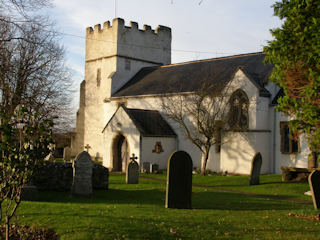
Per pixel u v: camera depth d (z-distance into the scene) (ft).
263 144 87.25
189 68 124.47
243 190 65.31
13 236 28.55
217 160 97.14
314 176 43.04
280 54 45.93
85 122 153.38
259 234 29.55
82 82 156.04
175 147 108.06
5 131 23.59
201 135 100.27
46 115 85.15
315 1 41.98
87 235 27.37
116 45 140.97
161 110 112.88
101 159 144.15
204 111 93.81
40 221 31.40
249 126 87.45
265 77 92.38
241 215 37.32
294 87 48.47
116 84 139.74
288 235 29.37
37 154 24.56
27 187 43.52
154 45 154.10
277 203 48.78
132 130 101.40
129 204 43.27
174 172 41.34
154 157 102.22
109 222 30.78
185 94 104.53
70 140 159.22
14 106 77.25
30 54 85.05
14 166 23.63
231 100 91.71
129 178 70.33
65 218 32.04
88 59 155.22
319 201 42.80
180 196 41.32
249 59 108.58
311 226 32.63
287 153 84.69
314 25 40.37
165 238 27.73
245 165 86.94
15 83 82.38
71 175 54.60
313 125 41.73
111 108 135.54
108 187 62.39
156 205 43.21
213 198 52.54
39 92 88.28
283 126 85.87
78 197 49.34
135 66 146.82
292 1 45.16
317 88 39.52
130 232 28.43
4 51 77.30
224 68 110.42
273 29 47.14
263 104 87.66
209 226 31.35
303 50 42.16
